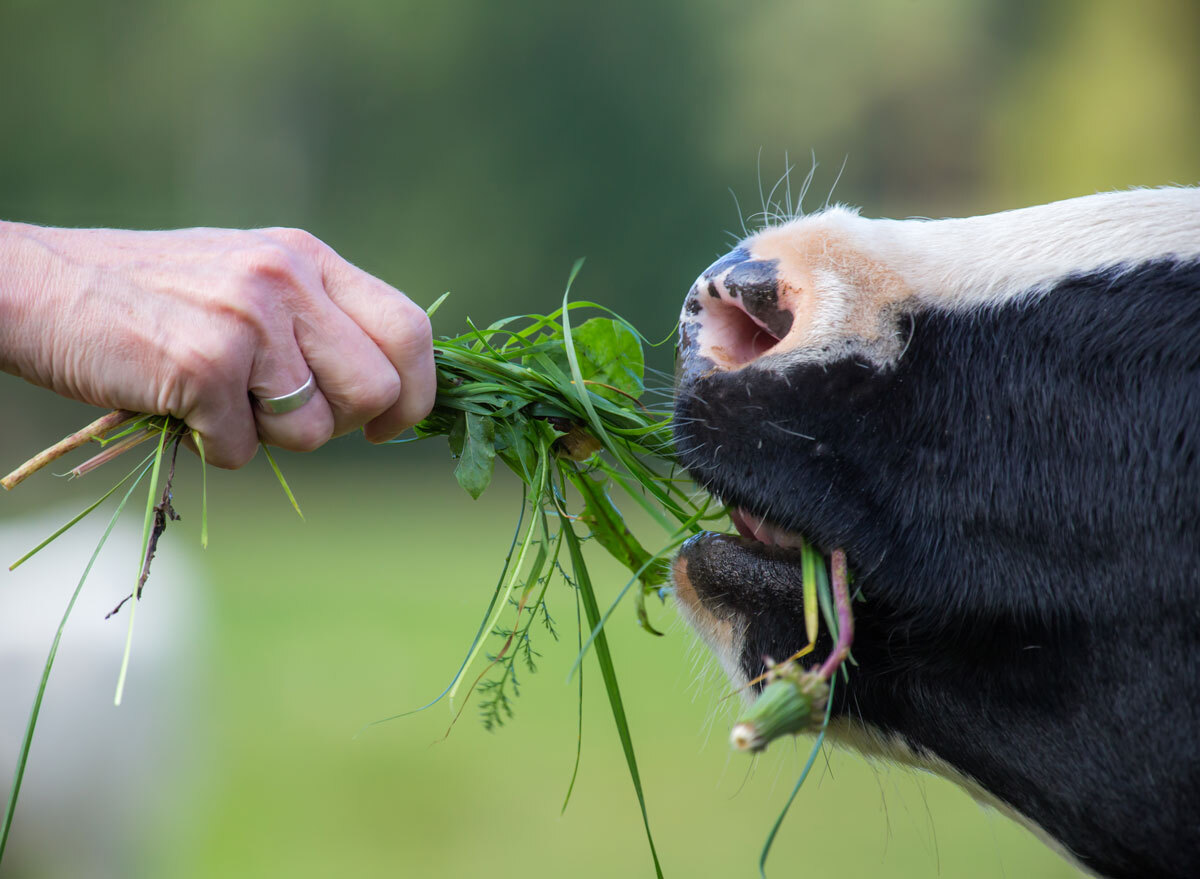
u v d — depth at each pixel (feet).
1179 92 95.91
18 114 108.88
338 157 109.09
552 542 10.03
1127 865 8.57
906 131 97.96
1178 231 8.37
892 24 98.58
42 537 27.30
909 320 8.41
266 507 83.35
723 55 101.09
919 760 8.82
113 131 111.04
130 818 22.41
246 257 8.69
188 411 8.69
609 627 46.32
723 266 8.80
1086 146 96.07
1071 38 98.43
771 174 98.58
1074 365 8.15
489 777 29.37
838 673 8.57
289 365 8.80
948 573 8.10
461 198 104.88
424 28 105.29
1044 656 8.18
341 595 51.67
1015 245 8.57
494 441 9.93
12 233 8.96
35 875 21.47
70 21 109.70
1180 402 7.95
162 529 8.65
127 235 8.93
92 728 21.98
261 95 111.14
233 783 27.58
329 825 25.71
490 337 11.00
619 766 30.37
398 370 9.23
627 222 101.91
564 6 101.71
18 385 94.63
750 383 8.33
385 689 35.68
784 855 24.76
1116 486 7.98
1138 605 7.97
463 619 46.16
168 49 110.63
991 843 25.72
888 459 8.18
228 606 48.42
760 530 8.55
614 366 10.56
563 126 102.53
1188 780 8.08
